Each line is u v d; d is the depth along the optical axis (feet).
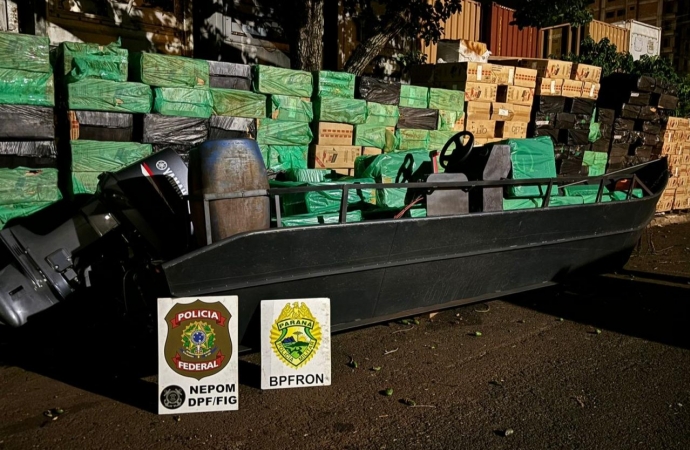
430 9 25.85
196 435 10.85
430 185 14.79
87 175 16.42
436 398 12.50
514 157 17.84
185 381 11.59
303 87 20.52
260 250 12.42
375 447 10.60
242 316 12.75
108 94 16.57
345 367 13.96
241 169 12.50
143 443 10.55
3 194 15.05
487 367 14.12
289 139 20.33
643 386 13.25
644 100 32.94
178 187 14.85
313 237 13.01
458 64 25.72
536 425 11.44
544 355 14.94
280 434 10.96
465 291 16.89
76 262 14.46
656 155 35.32
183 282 11.71
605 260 21.09
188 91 17.94
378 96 22.40
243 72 19.44
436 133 24.36
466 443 10.77
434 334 16.25
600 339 16.17
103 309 15.35
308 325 12.73
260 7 31.45
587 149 30.78
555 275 19.40
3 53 14.80
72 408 11.74
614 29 50.90
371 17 27.96
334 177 18.94
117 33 26.14
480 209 16.81
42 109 15.53
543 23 28.07
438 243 15.30
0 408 11.68
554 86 28.30
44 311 14.12
